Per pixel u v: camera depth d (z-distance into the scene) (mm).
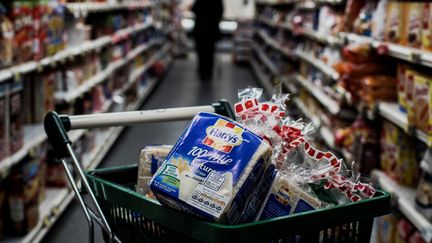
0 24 2469
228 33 17031
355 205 1056
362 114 3367
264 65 9766
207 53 9641
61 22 3490
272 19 9492
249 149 998
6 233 2686
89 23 4973
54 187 3393
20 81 2727
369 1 3498
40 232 2867
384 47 2895
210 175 971
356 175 1254
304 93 5820
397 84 3010
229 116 1460
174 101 7469
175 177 986
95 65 4699
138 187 1248
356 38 3512
